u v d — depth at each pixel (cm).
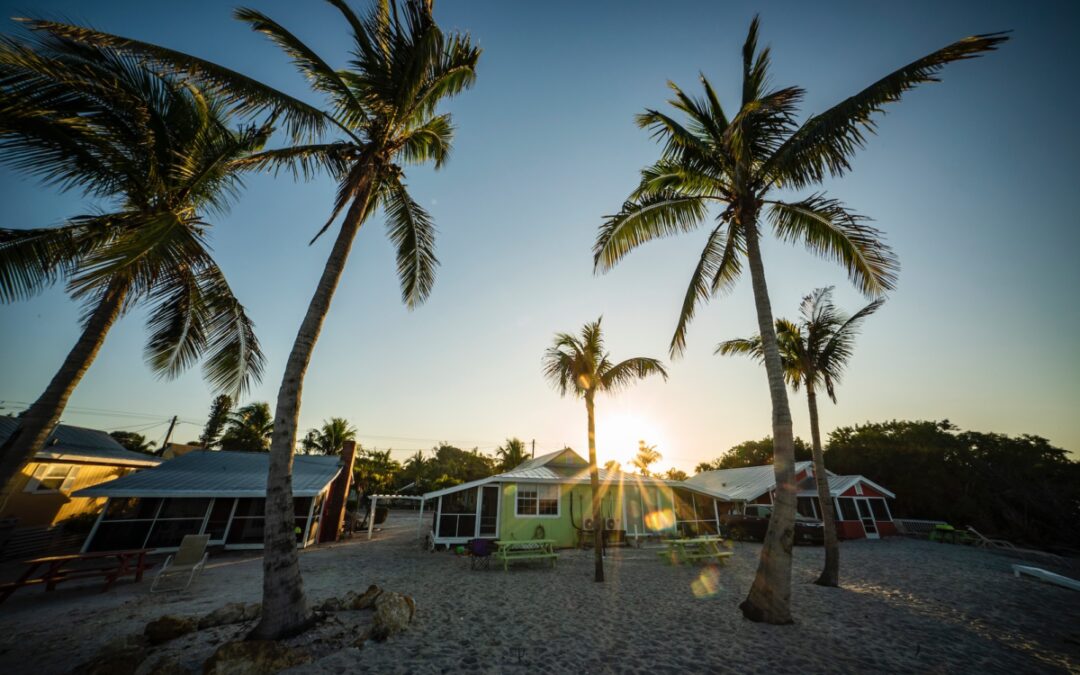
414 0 659
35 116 541
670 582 1046
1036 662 562
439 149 891
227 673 439
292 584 562
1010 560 1634
